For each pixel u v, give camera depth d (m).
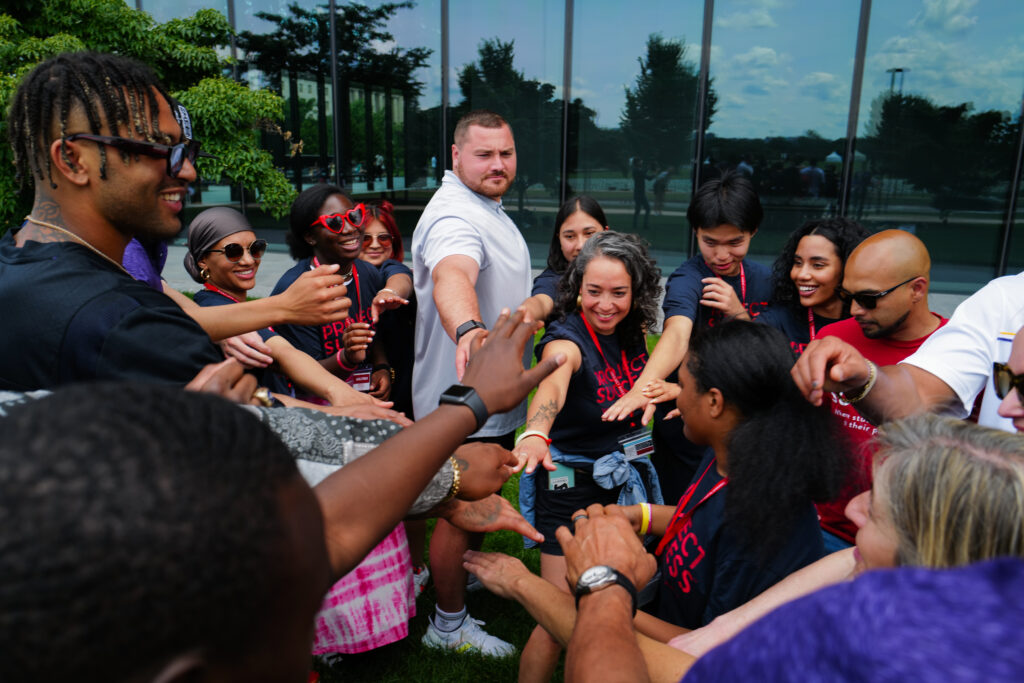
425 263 2.49
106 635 0.40
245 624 0.45
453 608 2.55
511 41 9.52
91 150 1.14
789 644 0.50
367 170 10.48
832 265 2.35
